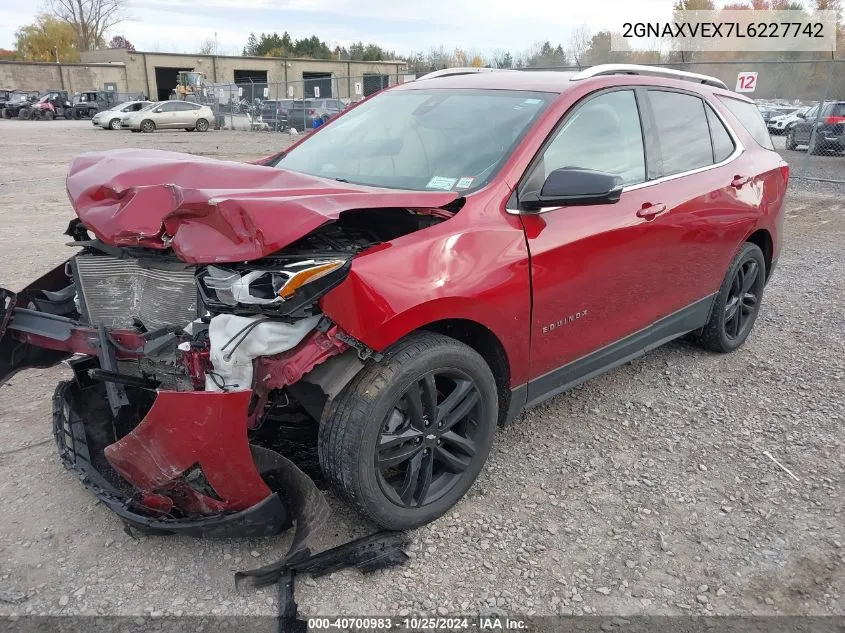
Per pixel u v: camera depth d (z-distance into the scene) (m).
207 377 2.50
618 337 3.84
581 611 2.58
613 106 3.76
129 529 2.76
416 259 2.72
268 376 2.52
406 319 2.65
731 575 2.80
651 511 3.20
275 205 2.46
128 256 2.87
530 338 3.22
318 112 30.23
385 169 3.50
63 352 3.38
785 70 22.11
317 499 2.61
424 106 3.87
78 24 84.19
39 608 2.49
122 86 58.62
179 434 2.34
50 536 2.88
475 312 2.89
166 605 2.52
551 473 3.48
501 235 3.02
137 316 2.82
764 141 5.24
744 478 3.49
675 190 4.01
